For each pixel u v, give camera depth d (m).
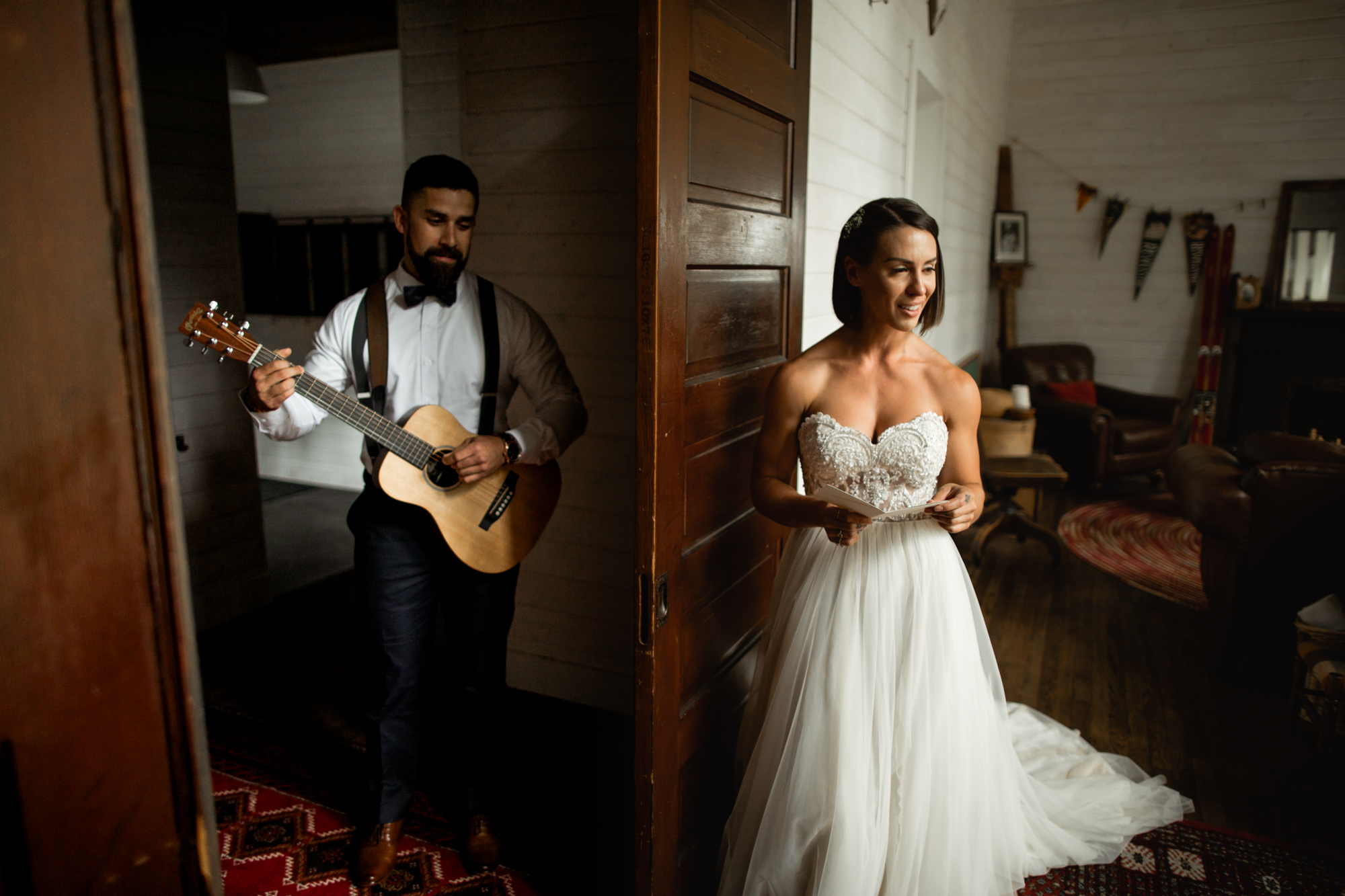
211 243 3.20
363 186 5.14
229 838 2.02
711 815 1.87
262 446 5.82
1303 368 6.16
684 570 1.60
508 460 1.80
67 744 0.65
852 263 1.68
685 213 1.46
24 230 0.58
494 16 2.53
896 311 1.61
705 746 1.81
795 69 1.99
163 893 0.73
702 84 1.52
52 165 0.59
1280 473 2.87
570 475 2.68
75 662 0.65
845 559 1.74
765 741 1.73
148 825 0.71
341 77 5.06
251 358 1.63
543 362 1.95
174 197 3.05
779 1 1.88
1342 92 6.14
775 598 1.90
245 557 3.43
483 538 1.81
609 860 1.95
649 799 1.53
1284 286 6.41
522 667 2.85
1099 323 7.11
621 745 2.49
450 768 2.34
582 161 2.51
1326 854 2.05
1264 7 6.24
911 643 1.69
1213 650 3.32
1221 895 1.90
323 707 2.65
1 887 0.63
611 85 2.44
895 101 3.54
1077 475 5.96
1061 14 6.78
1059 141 6.98
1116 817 2.12
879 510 1.42
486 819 1.93
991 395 4.68
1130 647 3.34
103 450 0.65
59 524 0.63
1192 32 6.46
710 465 1.71
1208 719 2.76
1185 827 2.16
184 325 1.61
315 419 1.78
